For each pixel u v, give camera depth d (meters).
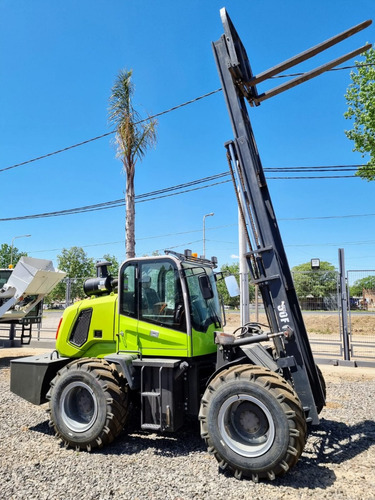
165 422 4.21
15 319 9.99
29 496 3.25
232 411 3.80
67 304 13.17
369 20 3.86
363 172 17.28
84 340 5.07
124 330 4.73
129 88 10.84
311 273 11.45
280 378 3.70
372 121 16.09
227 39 4.43
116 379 4.41
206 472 3.73
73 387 4.46
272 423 3.49
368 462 3.94
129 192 10.80
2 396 6.84
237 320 17.58
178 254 4.87
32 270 9.15
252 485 3.44
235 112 4.51
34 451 4.30
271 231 4.36
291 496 3.24
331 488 3.38
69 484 3.47
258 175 4.82
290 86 4.62
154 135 10.84
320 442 4.51
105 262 5.55
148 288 4.72
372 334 15.82
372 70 15.91
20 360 5.30
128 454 4.21
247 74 4.94
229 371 3.89
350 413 5.65
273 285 4.25
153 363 4.32
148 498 3.22
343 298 9.70
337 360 9.49
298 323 4.54
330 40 4.09
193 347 4.39
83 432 4.28
